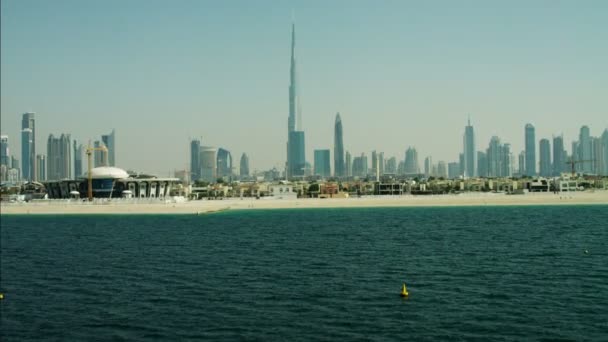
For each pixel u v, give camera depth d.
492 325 48.31
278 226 153.25
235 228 148.50
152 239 122.19
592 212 196.25
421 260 82.88
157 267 81.44
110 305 58.47
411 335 46.22
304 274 72.75
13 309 58.03
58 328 51.19
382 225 151.12
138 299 60.56
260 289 63.81
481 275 69.56
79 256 96.00
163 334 48.31
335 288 63.56
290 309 54.72
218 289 64.31
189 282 69.00
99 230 149.62
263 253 94.38
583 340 44.38
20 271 80.94
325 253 92.94
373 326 48.78
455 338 45.28
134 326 50.88
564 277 67.38
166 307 56.75
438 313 52.19
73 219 196.75
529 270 72.50
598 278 66.38
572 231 124.31
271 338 46.38
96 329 50.50
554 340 44.47
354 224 156.38
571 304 54.41
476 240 108.88
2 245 115.38
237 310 54.72
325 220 175.50
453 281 66.19
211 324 50.53
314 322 50.31
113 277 74.25
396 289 62.50
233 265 81.50
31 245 114.69
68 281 72.38
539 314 51.25
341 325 49.25
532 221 156.88
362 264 80.12
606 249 91.50
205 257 90.81
